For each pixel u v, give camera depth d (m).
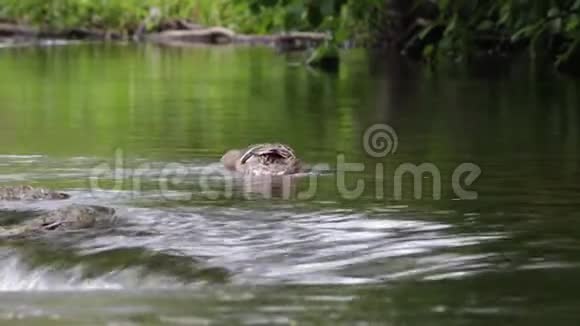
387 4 42.91
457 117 22.64
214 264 11.08
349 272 10.77
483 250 11.48
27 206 13.89
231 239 12.07
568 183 15.02
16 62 38.75
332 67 36.84
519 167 16.31
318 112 23.77
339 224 12.76
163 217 13.18
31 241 12.00
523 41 40.34
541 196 14.20
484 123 21.62
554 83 30.28
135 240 12.03
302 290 10.22
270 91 28.69
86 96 27.44
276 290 10.23
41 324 9.38
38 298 10.23
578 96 26.73
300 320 9.35
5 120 22.47
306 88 29.48
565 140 19.08
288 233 12.32
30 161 17.25
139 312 9.66
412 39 41.66
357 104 25.39
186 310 9.69
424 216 13.13
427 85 30.14
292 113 23.62
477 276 10.58
